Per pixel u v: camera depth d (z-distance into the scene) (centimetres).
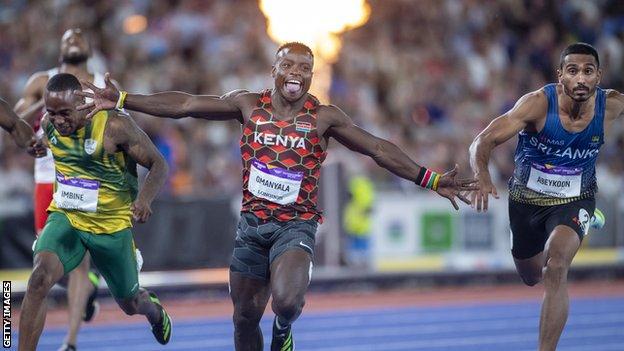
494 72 5388
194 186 4341
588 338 3120
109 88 1911
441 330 3281
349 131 1917
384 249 4275
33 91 2417
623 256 4650
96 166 1984
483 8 5653
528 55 5559
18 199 3975
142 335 3148
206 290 3934
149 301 2166
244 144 1905
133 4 4950
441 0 5575
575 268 4522
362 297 4056
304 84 1866
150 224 3944
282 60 1869
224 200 4066
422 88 5131
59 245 1981
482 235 4469
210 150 4475
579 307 3781
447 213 4403
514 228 2159
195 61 4891
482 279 4400
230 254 4053
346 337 3133
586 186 2066
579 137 1992
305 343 3022
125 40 4822
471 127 4994
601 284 4491
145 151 1980
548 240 1988
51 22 4741
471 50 5438
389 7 5447
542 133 2000
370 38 5291
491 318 3538
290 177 1883
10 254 3819
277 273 1827
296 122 1888
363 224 4203
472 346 2991
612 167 4925
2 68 4612
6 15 4819
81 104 1916
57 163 2006
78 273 2434
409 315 3597
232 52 4906
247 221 1916
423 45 5416
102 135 1955
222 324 3391
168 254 3959
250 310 1939
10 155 4112
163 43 4853
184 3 5038
